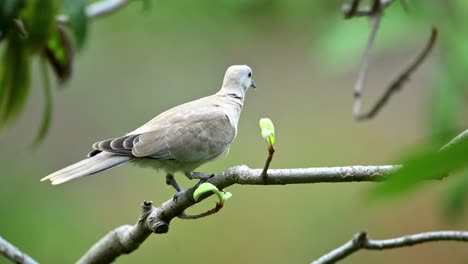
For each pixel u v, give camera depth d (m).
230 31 12.81
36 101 15.28
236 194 14.62
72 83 15.12
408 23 8.34
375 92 15.48
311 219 14.27
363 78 7.82
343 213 14.27
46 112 7.22
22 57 7.00
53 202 14.09
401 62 15.09
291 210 14.41
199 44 13.94
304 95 15.82
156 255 13.97
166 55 14.60
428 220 13.88
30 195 14.20
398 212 14.07
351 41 9.22
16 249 5.73
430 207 13.92
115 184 14.74
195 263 13.89
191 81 15.22
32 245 13.19
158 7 12.76
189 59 14.87
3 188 14.22
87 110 15.27
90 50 14.50
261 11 11.96
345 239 14.09
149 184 14.66
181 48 14.27
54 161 15.02
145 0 8.44
